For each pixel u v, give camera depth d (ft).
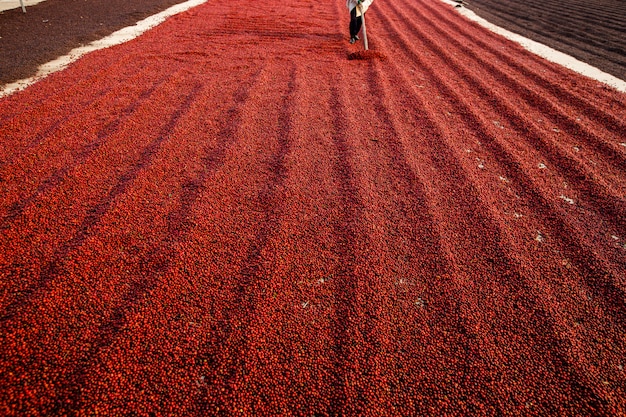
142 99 19.76
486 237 11.59
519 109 20.51
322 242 11.21
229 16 38.73
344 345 8.45
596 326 9.07
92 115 17.90
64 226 11.41
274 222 11.93
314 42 30.96
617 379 7.99
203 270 10.14
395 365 8.10
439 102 20.88
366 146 16.25
